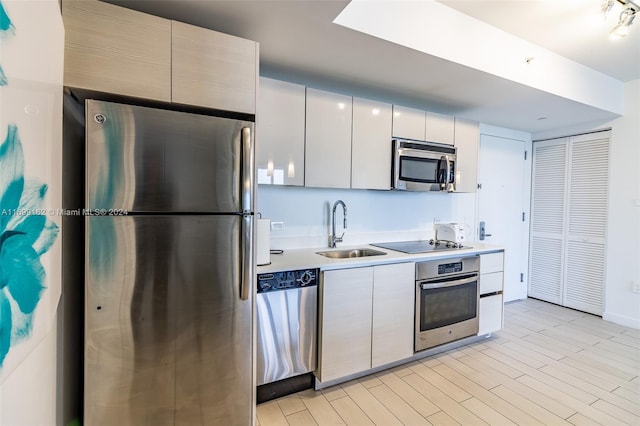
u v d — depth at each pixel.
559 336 2.94
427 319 2.41
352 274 2.06
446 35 2.00
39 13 0.80
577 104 2.87
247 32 1.72
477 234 3.67
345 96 2.33
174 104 1.40
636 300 3.16
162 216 1.34
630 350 2.64
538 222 4.07
